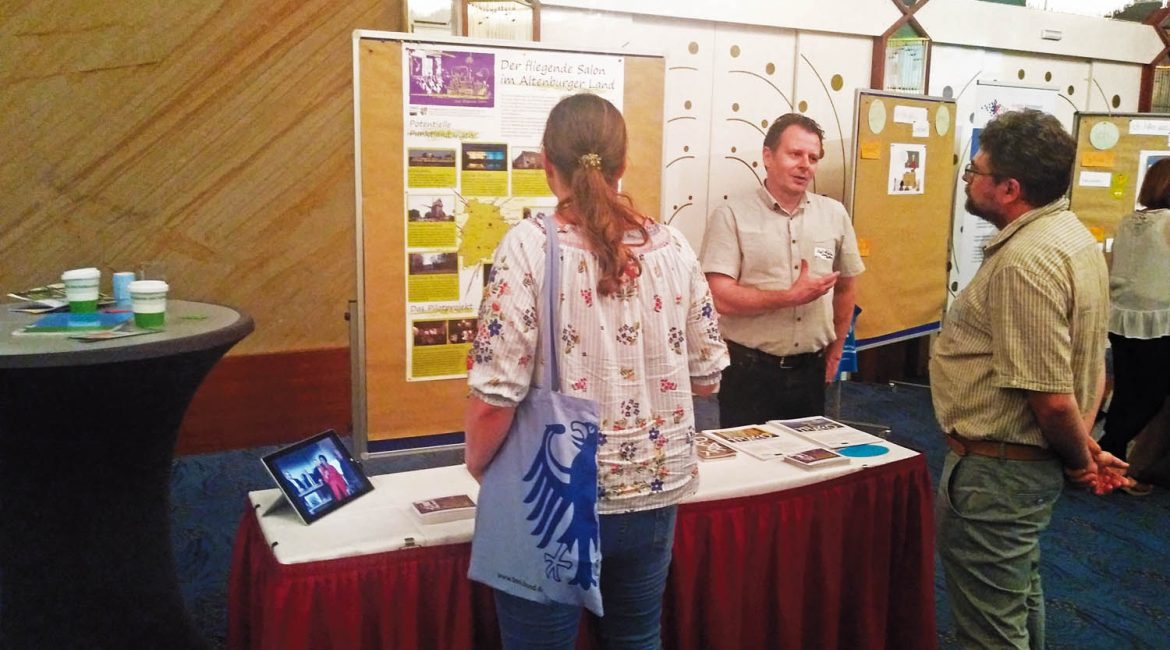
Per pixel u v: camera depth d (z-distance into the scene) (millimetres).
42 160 3676
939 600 2924
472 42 2594
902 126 4215
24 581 1951
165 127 3828
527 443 1354
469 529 1714
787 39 4520
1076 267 1718
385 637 1634
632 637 1513
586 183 1351
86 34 3658
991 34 5199
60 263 3756
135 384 1798
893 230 4285
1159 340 3578
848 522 2113
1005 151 1776
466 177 2637
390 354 2643
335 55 4055
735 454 2197
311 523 1738
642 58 2822
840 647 2174
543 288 1347
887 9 4727
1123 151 5059
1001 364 1753
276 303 4152
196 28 3805
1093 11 5828
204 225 3961
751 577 1972
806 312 2777
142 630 2053
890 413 5008
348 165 4180
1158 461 3879
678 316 1466
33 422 1782
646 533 1439
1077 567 3152
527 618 1400
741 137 4496
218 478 3793
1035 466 1813
